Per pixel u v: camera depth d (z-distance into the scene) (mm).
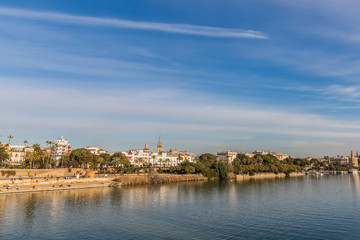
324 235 71438
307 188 170625
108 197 123250
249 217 89562
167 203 111812
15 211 91938
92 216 88500
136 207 103188
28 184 138875
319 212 97438
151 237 68688
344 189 166625
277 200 122625
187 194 137125
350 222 83688
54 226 76812
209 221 84062
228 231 74188
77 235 69562
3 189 126625
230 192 146625
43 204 104062
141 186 167875
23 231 71875
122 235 69875
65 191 138125
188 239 67375
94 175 177500
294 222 83625
